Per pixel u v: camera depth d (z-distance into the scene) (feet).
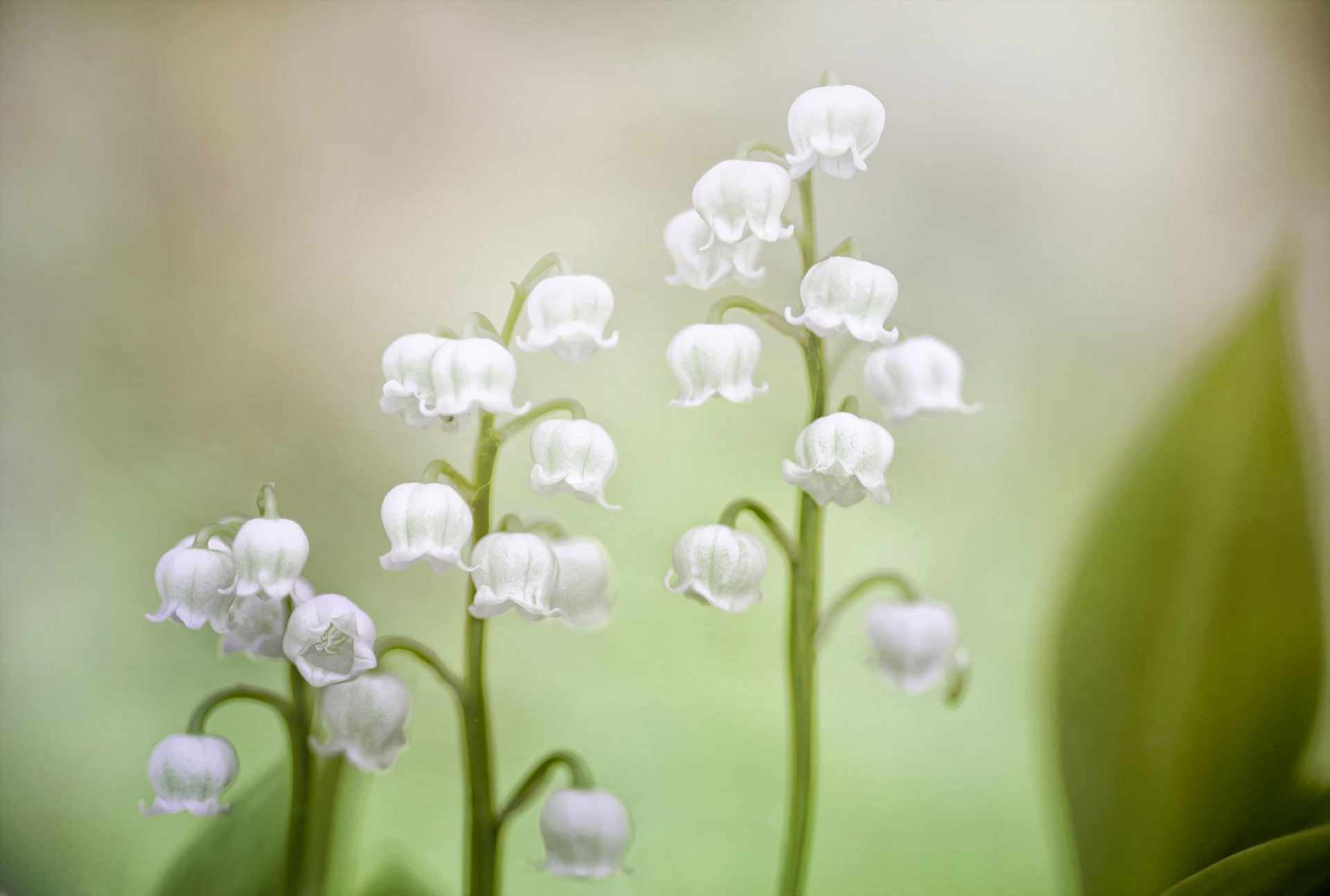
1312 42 1.12
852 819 1.08
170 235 1.14
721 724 1.10
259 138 1.15
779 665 1.10
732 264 1.00
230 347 1.13
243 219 1.14
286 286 1.13
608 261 1.13
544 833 0.97
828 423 0.96
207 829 1.01
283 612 0.96
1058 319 1.12
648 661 1.10
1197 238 1.12
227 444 1.12
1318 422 1.03
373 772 1.05
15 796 1.08
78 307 1.13
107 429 1.12
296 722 0.97
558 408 0.97
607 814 0.97
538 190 1.13
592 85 1.14
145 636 1.11
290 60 1.15
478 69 1.14
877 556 1.11
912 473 1.12
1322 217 1.10
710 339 0.98
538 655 1.10
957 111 1.13
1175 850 1.01
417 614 1.10
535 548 0.95
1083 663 1.03
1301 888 0.95
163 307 1.13
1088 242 1.12
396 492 0.95
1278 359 1.03
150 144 1.14
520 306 0.98
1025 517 1.11
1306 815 1.00
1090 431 1.11
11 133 1.14
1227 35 1.12
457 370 0.95
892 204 1.13
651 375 1.12
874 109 0.97
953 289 1.12
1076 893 1.02
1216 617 1.02
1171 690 1.02
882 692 1.10
